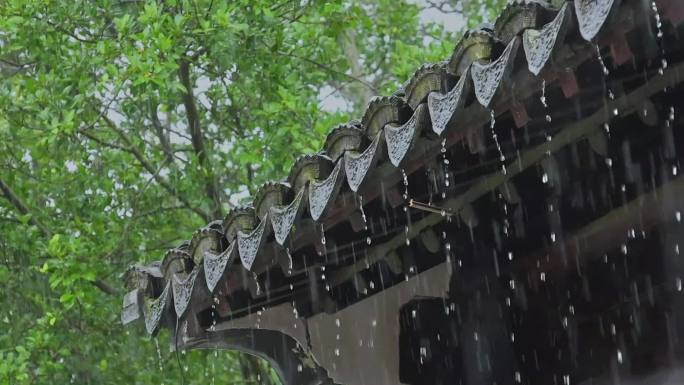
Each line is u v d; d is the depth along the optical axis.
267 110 12.59
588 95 3.91
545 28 3.31
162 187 14.08
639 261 4.71
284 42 13.21
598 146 4.25
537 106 3.83
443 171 4.32
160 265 5.19
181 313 4.85
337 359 5.76
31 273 13.73
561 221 4.90
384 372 5.70
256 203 4.51
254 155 12.59
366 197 4.45
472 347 5.16
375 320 5.71
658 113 4.07
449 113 3.65
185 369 14.14
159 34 11.71
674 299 4.55
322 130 12.30
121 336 14.09
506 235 4.97
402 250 5.27
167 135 14.85
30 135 13.23
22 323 13.96
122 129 14.07
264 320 5.55
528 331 5.12
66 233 13.54
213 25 12.41
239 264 4.97
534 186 4.68
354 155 4.08
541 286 5.11
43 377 13.56
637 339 4.71
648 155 4.39
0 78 13.57
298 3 13.09
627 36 3.37
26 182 14.09
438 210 4.74
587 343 4.93
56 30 12.91
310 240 4.85
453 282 5.22
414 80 3.81
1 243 13.72
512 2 3.39
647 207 4.62
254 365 14.41
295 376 5.75
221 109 14.33
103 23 13.21
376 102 3.95
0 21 12.57
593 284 4.92
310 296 5.55
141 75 11.72
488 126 3.97
